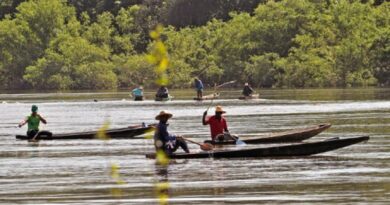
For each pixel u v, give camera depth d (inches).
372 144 3511.3
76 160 3186.5
